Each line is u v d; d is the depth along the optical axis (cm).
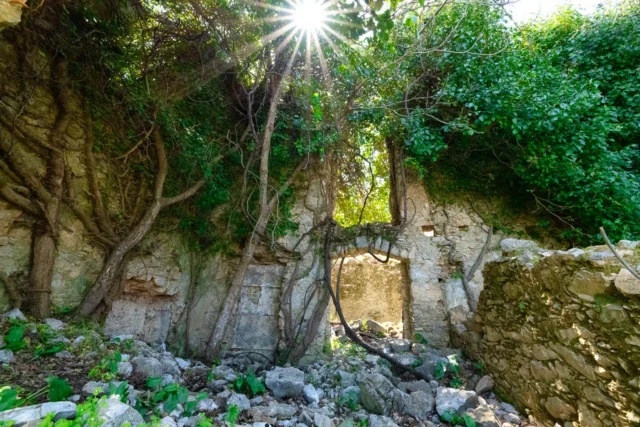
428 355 479
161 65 460
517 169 555
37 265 337
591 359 243
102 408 154
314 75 537
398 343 548
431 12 536
